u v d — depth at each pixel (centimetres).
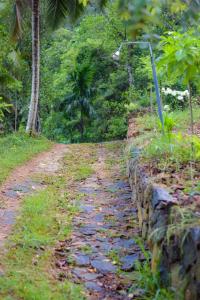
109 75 1998
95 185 727
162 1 200
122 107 1770
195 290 260
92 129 2258
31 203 568
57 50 2520
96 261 407
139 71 1445
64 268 387
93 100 2186
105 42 1836
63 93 2339
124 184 723
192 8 210
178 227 292
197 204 321
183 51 360
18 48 1664
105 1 1198
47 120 2444
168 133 536
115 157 1008
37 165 895
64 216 539
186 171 434
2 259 375
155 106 1020
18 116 2077
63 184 729
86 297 330
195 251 265
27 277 342
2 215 515
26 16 1487
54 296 318
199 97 1007
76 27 2534
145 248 424
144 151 566
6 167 810
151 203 394
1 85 1495
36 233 456
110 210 577
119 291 345
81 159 994
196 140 433
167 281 313
